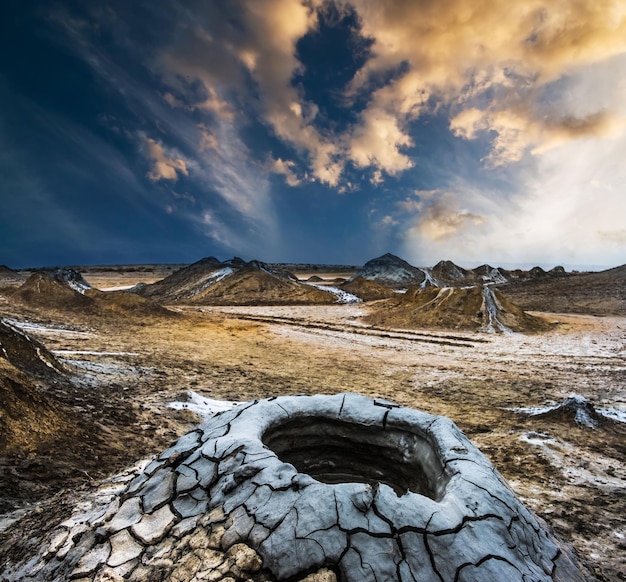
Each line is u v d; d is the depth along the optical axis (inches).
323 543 87.9
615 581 134.2
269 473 106.8
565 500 200.1
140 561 94.6
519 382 489.7
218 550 91.8
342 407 145.1
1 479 155.3
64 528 116.6
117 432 241.3
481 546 92.9
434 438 128.3
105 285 1973.4
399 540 89.7
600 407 378.0
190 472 116.3
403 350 711.1
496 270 2266.2
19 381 210.5
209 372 478.9
